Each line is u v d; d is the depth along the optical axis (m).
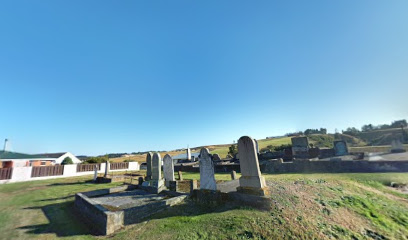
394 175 10.16
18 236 6.86
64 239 6.41
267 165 16.61
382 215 6.27
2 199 13.73
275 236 5.16
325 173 12.71
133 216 7.69
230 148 37.72
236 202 7.64
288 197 7.25
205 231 5.68
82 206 9.10
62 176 30.09
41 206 11.09
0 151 45.47
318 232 5.21
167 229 6.13
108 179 19.98
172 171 13.55
